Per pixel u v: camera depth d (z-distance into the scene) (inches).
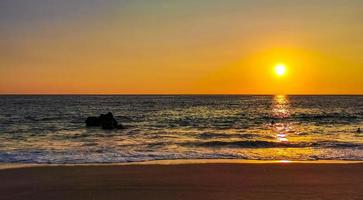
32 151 800.9
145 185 482.6
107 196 432.8
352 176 536.7
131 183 492.7
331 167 607.2
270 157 723.4
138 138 1111.6
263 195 434.9
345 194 438.3
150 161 673.0
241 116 2229.3
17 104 4092.0
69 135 1194.0
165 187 472.7
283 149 855.1
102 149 843.4
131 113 2518.5
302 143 965.2
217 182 498.9
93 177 527.8
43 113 2420.0
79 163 649.0
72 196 432.8
